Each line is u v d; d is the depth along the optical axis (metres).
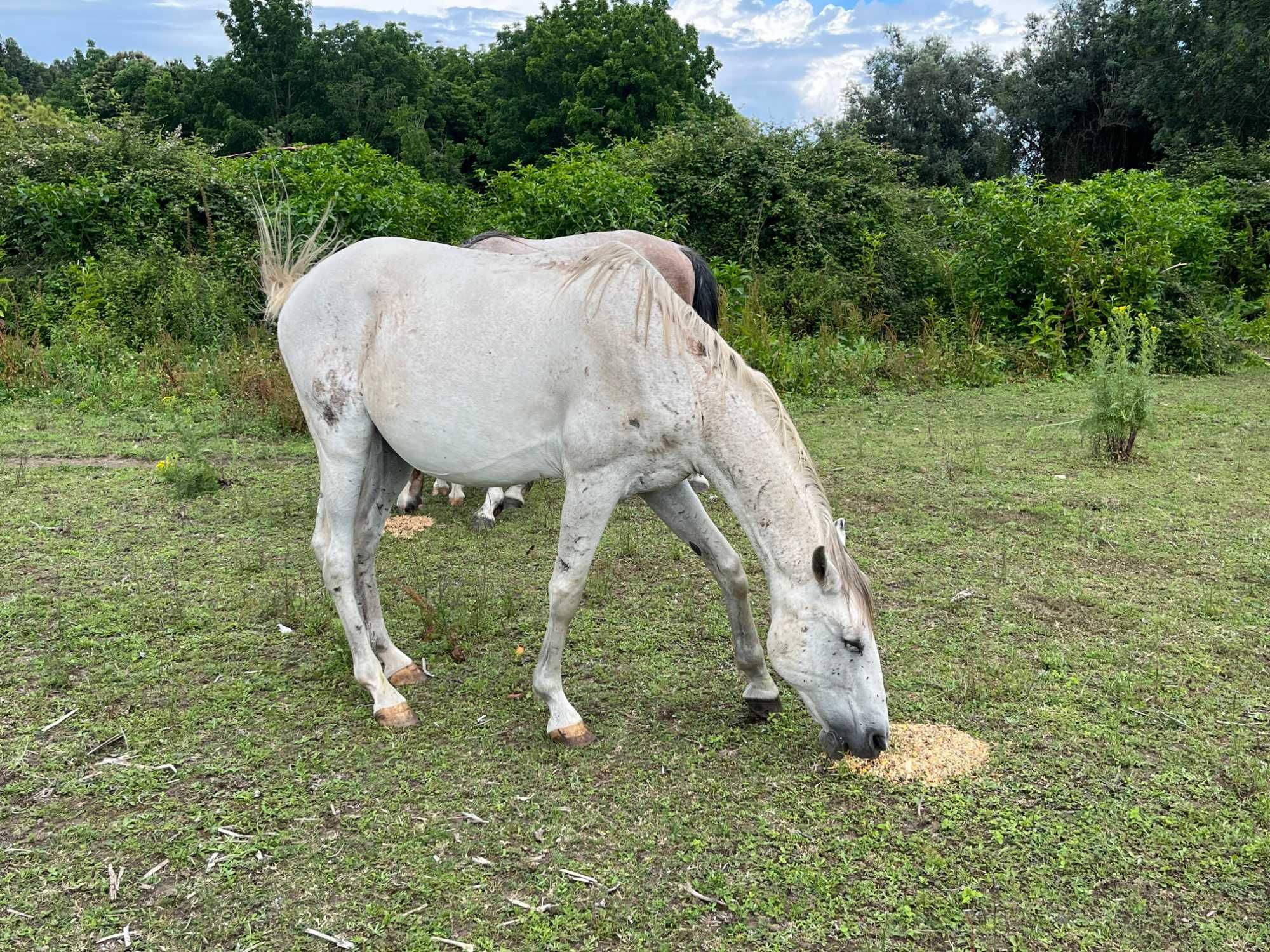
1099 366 7.20
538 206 11.02
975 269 12.40
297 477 6.73
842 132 15.38
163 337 10.22
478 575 5.00
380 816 2.90
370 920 2.46
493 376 3.22
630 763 3.23
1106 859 2.71
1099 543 5.36
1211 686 3.73
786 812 2.94
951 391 10.16
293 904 2.52
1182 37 26.75
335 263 3.54
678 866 2.69
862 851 2.75
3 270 11.16
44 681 3.71
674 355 3.10
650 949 2.38
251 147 34.91
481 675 3.89
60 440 7.55
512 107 34.44
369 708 3.58
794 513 3.09
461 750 3.30
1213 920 2.46
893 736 3.37
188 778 3.10
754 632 3.49
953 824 2.87
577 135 31.06
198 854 2.71
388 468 3.80
